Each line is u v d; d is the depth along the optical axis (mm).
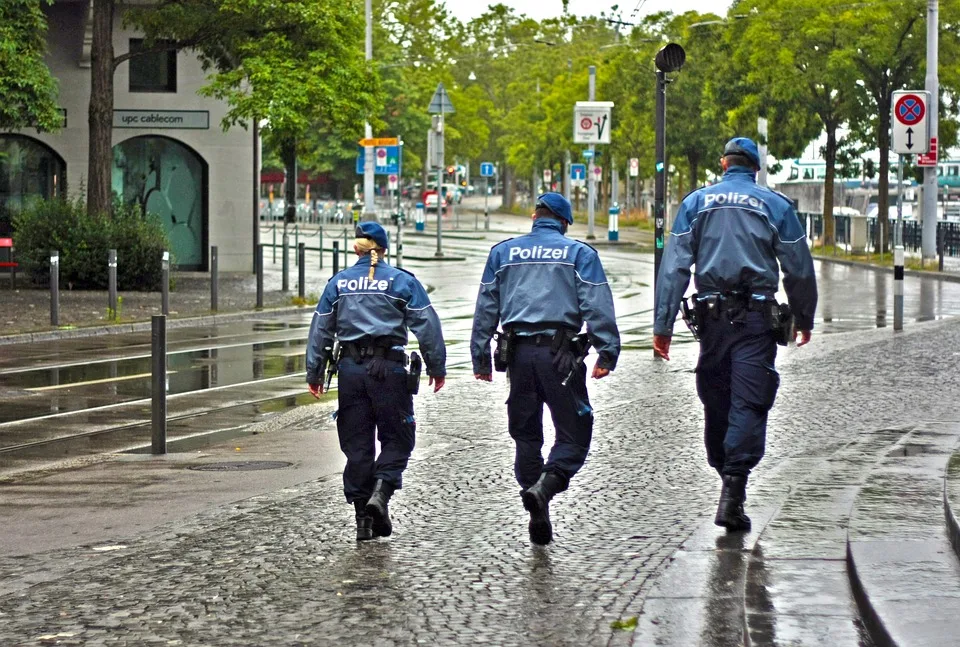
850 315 26891
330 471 11148
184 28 32375
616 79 76125
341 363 8516
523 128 100625
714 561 7523
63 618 6824
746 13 54875
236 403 15469
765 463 10781
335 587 7336
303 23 31734
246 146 38500
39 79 29344
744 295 8016
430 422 13562
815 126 53094
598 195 112000
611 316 8031
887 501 8039
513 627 6527
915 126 32625
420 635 6418
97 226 31438
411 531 8703
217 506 9711
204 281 35562
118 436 13219
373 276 8562
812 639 5723
